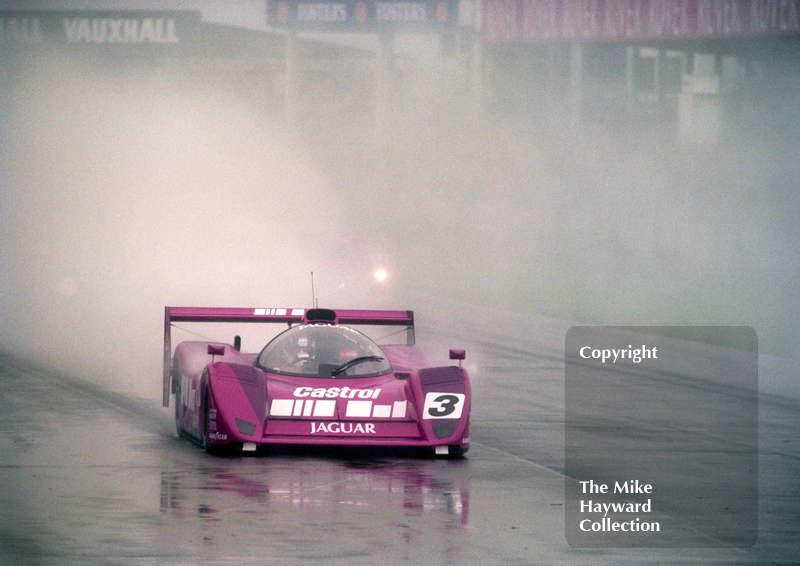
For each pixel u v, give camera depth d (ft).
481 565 75.31
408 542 80.38
